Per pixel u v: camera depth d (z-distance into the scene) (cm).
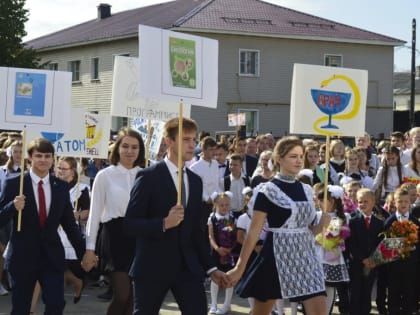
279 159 609
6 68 686
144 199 541
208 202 1062
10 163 962
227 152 1265
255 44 3516
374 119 3772
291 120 678
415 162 1081
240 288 611
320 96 677
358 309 841
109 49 3759
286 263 593
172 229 539
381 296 898
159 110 862
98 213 647
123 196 641
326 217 622
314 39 3619
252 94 3509
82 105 3950
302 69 674
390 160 1078
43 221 643
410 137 1215
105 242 643
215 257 930
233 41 3472
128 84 851
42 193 646
